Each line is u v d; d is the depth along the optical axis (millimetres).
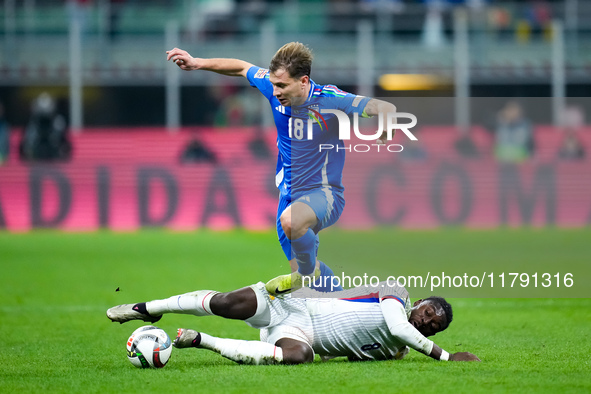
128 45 70500
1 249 54469
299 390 15633
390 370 17516
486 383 16250
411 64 67875
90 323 26219
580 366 18219
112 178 73250
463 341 22453
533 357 19547
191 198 72688
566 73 66938
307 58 20984
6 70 69875
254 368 17797
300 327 18594
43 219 72125
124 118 76938
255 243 59188
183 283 37219
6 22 69812
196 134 75312
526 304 30922
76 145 73938
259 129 74938
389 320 18188
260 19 69562
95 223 72562
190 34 69875
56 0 70125
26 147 72750
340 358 19531
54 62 70438
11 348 21453
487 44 68062
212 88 76875
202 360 19188
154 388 15977
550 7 69375
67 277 39719
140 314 18719
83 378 17125
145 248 55219
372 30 68750
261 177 73000
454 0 73375
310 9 69062
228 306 18297
